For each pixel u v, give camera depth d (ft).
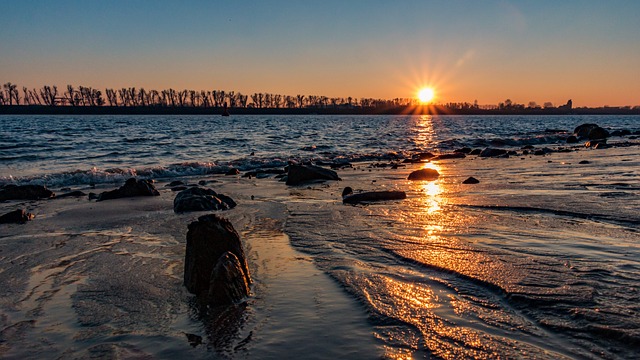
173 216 28.76
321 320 12.91
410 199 32.45
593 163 54.75
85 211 30.89
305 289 15.35
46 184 47.83
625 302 13.14
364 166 61.87
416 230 22.90
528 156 69.92
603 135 118.62
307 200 33.94
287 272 17.17
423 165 60.54
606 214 24.88
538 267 16.46
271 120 333.62
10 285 16.51
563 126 230.48
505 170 50.98
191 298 15.02
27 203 34.65
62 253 20.56
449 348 11.03
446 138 129.70
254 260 18.75
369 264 17.84
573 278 15.23
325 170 46.03
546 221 23.99
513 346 10.98
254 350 11.32
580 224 23.12
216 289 14.39
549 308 12.94
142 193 37.45
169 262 19.10
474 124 261.85
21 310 14.33
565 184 37.17
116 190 37.19
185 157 78.02
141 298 15.11
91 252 20.70
